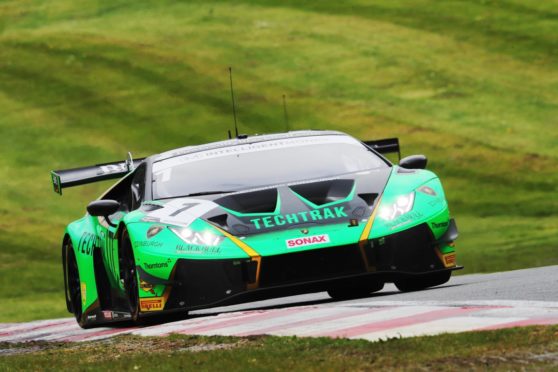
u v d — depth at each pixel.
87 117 126.06
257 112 124.12
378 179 28.20
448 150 110.88
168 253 26.39
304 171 29.14
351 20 150.38
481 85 128.12
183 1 161.75
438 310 20.67
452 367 15.01
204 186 28.84
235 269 25.75
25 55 143.50
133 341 22.55
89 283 32.59
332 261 25.86
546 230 82.12
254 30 148.75
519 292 23.89
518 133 114.38
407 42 141.62
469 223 89.12
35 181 112.12
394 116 120.88
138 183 30.78
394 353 16.19
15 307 64.81
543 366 14.71
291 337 18.92
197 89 130.88
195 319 24.98
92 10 160.12
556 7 148.25
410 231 26.64
